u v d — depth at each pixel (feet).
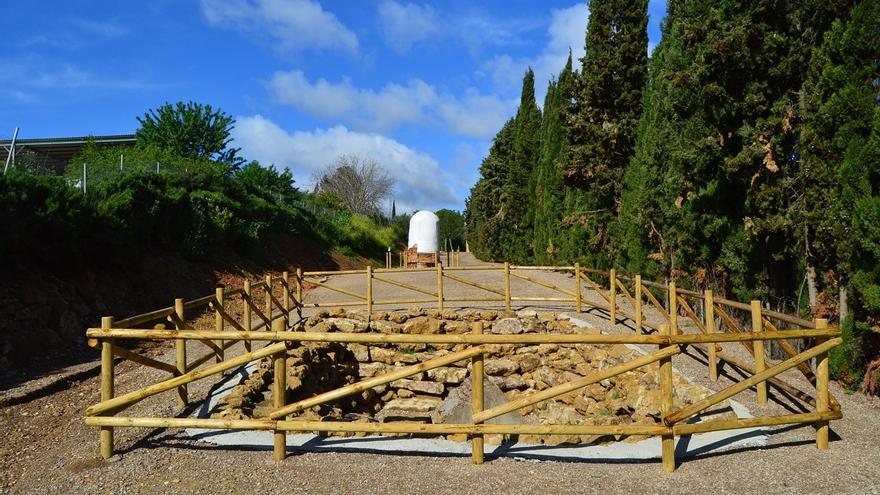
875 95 22.43
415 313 37.06
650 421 22.84
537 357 32.89
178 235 53.62
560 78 73.46
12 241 31.89
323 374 29.25
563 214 67.92
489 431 15.78
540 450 17.28
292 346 28.43
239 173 106.32
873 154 21.75
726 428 16.31
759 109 28.99
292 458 16.26
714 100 30.25
